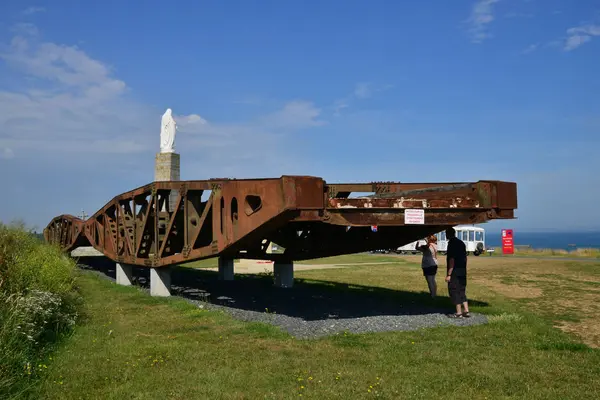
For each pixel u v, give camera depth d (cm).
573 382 660
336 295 1574
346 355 789
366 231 1522
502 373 695
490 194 1104
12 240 1367
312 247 1666
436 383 653
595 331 1008
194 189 1403
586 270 2422
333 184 1227
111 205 2122
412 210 1062
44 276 1176
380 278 2167
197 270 2834
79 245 3180
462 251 1130
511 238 4731
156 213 1611
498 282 1936
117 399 598
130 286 1925
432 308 1284
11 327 726
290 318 1136
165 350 828
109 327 1039
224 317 1157
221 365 740
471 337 913
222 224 1254
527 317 1112
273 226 1059
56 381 659
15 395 586
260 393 618
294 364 740
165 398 603
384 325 1038
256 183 1077
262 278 2269
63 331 955
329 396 605
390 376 681
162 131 3011
